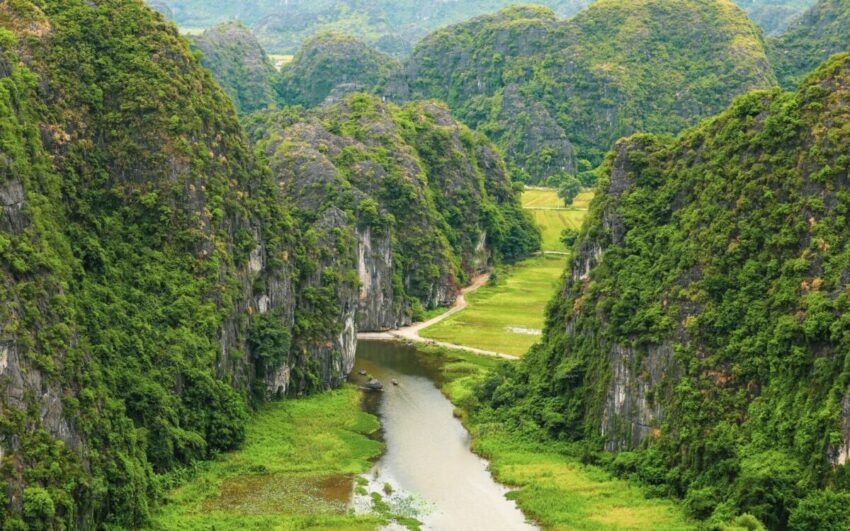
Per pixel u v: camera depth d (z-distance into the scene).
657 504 99.75
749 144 113.75
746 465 93.12
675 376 107.38
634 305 116.69
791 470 90.00
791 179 106.81
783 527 88.94
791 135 109.44
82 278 104.94
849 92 108.38
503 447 120.25
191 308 119.69
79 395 89.69
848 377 88.69
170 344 113.94
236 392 123.69
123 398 102.06
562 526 95.31
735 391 101.81
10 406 80.25
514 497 104.75
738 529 86.62
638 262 120.38
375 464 115.94
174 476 104.69
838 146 104.12
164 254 122.38
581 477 108.69
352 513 99.56
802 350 95.56
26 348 83.44
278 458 115.56
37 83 118.06
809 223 103.19
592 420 118.12
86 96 125.62
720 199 113.69
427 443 124.31
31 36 124.50
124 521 89.75
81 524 84.06
